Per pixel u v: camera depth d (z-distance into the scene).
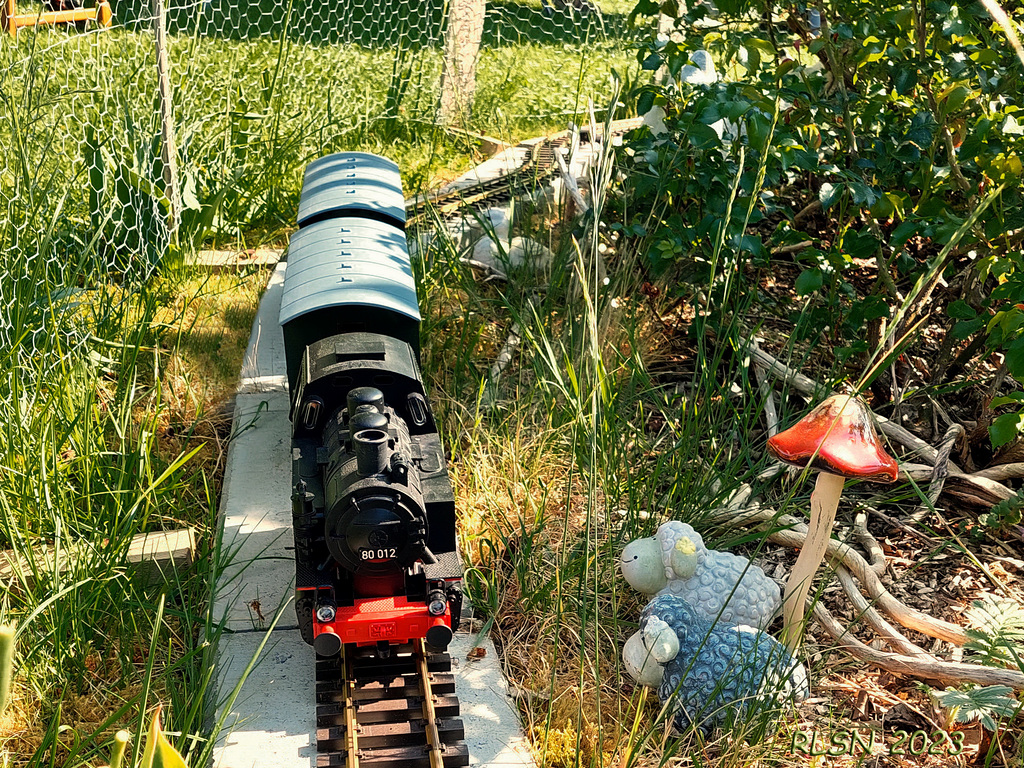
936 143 0.81
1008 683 0.56
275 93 1.55
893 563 0.72
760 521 0.75
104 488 0.71
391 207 0.95
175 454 0.83
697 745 0.57
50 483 0.68
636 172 0.99
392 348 0.71
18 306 0.79
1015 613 0.61
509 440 0.80
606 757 0.57
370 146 1.53
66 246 0.96
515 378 0.93
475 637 0.66
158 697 0.59
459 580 0.61
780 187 1.03
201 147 1.27
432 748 0.55
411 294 0.78
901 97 0.84
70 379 0.78
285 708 0.59
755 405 0.88
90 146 1.14
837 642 0.63
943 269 0.82
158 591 0.67
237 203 1.26
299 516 0.60
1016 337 0.66
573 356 0.87
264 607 0.67
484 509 0.76
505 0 2.56
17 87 1.11
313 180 1.01
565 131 1.53
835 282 0.85
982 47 0.79
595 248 0.78
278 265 1.18
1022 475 0.77
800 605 0.60
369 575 0.59
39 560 0.65
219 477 0.82
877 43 0.80
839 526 0.76
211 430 0.87
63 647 0.59
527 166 1.38
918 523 0.76
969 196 0.79
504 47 2.12
